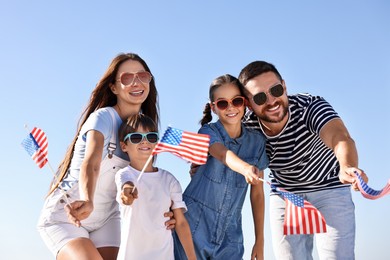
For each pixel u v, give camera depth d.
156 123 2.15
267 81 2.00
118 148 1.92
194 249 2.00
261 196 2.20
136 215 1.83
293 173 2.13
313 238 2.21
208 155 2.05
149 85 2.09
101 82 2.03
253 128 2.13
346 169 1.71
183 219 1.92
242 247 2.09
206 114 2.21
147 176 1.88
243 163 1.83
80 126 2.04
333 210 2.07
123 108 2.02
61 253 1.80
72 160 1.90
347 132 1.89
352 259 2.04
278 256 2.19
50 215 1.85
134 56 2.04
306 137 2.04
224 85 2.03
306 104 2.03
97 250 1.85
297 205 1.81
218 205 2.02
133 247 1.82
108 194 1.89
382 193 1.53
